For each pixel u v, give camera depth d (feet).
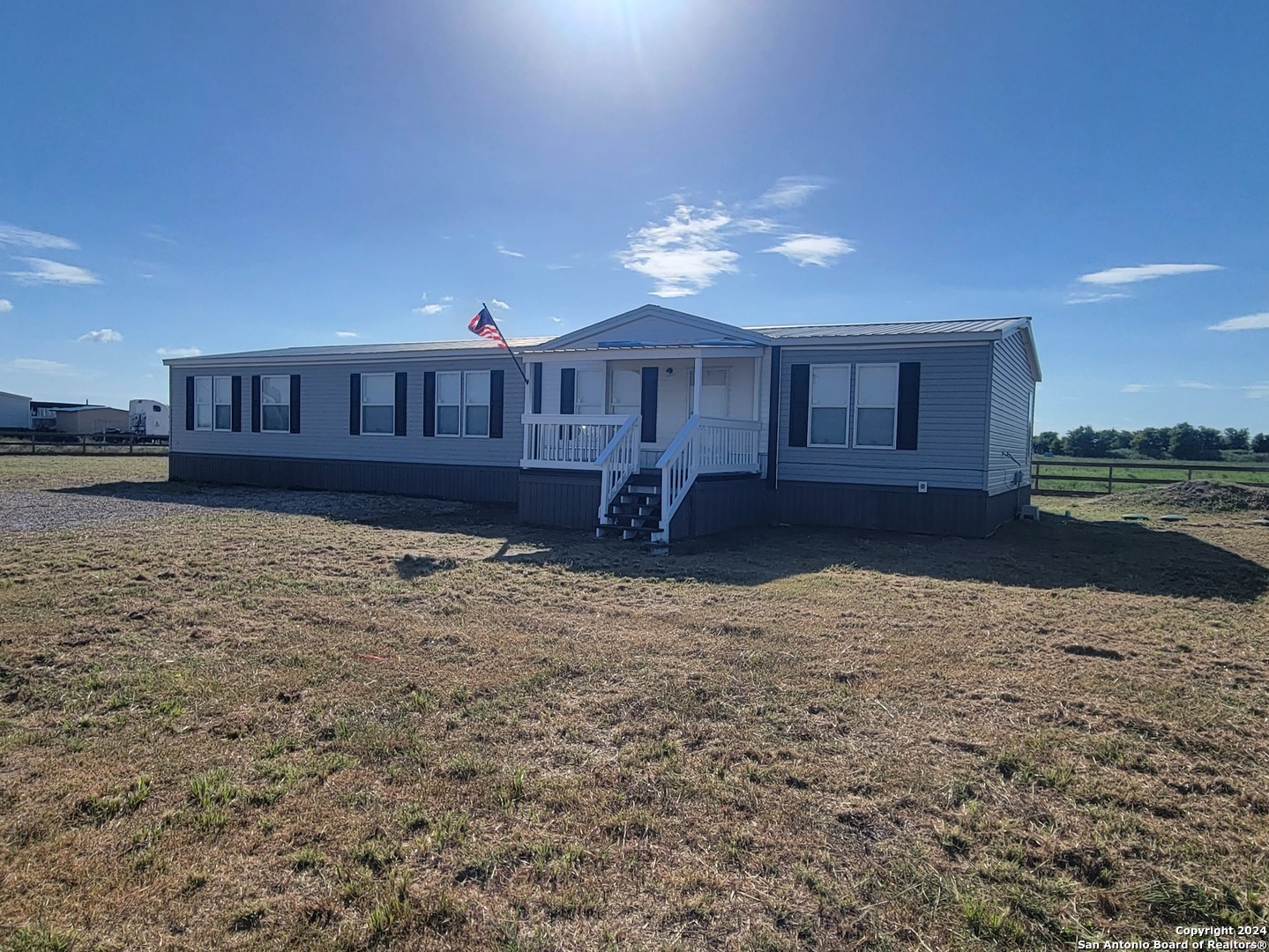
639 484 39.24
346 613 21.58
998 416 43.09
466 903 9.12
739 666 17.37
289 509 45.78
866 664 17.71
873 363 41.96
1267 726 14.40
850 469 42.65
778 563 30.78
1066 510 56.70
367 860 9.95
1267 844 10.52
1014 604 24.12
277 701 15.17
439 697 15.35
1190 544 38.06
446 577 26.35
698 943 8.54
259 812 11.06
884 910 9.09
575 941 8.54
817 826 10.84
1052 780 12.18
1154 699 15.69
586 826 10.78
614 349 42.01
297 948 8.38
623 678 16.55
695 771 12.38
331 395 59.88
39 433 126.41
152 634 19.30
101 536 32.94
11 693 15.42
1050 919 8.98
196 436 66.49
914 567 30.78
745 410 45.34
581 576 27.22
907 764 12.69
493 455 53.26
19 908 8.96
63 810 11.05
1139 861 10.09
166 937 8.52
